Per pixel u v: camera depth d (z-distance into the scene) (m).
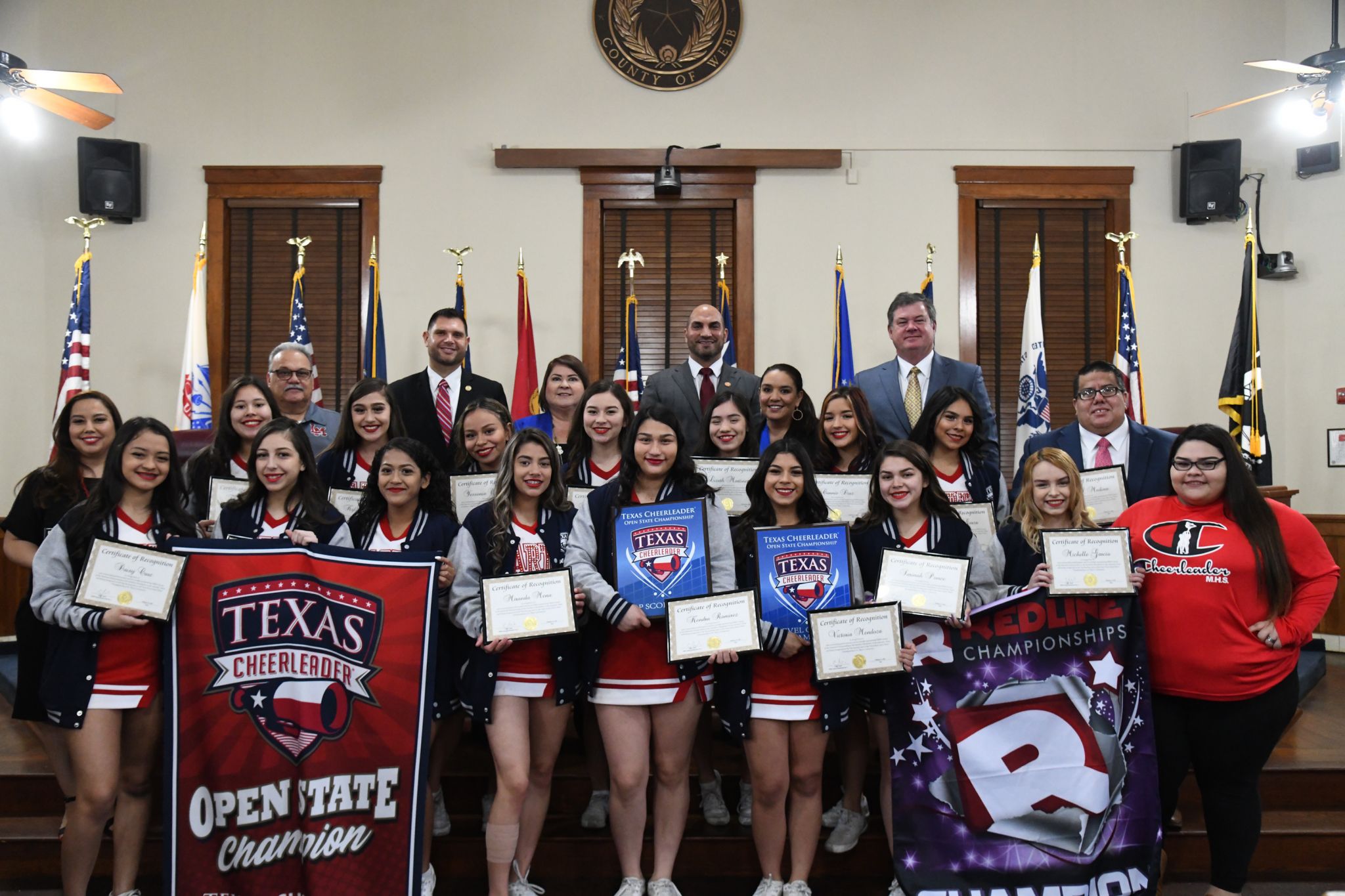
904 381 4.22
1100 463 3.71
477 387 4.59
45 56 6.43
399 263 6.50
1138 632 2.94
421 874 2.81
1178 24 6.64
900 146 6.59
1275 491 5.40
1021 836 2.89
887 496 3.03
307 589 2.82
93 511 2.85
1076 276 6.62
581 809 3.56
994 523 3.33
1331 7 6.48
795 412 3.81
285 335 6.53
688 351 6.56
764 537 2.98
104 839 3.32
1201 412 6.56
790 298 6.55
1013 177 6.58
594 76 6.57
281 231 6.53
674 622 2.78
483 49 6.57
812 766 2.94
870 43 6.61
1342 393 6.35
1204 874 3.35
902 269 6.58
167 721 2.72
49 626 3.10
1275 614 2.83
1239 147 6.38
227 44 6.51
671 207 6.59
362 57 6.54
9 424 6.14
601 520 3.03
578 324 6.52
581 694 3.37
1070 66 6.62
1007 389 6.62
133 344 6.40
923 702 2.94
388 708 2.83
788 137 6.59
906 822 2.91
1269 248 6.62
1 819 3.54
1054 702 2.93
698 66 6.57
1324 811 3.63
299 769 2.78
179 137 6.48
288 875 2.76
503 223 6.54
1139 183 6.61
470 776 3.51
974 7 6.63
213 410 6.41
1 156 6.18
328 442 4.34
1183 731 2.93
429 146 6.54
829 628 2.80
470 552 2.99
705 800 3.45
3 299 6.15
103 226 6.41
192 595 2.76
